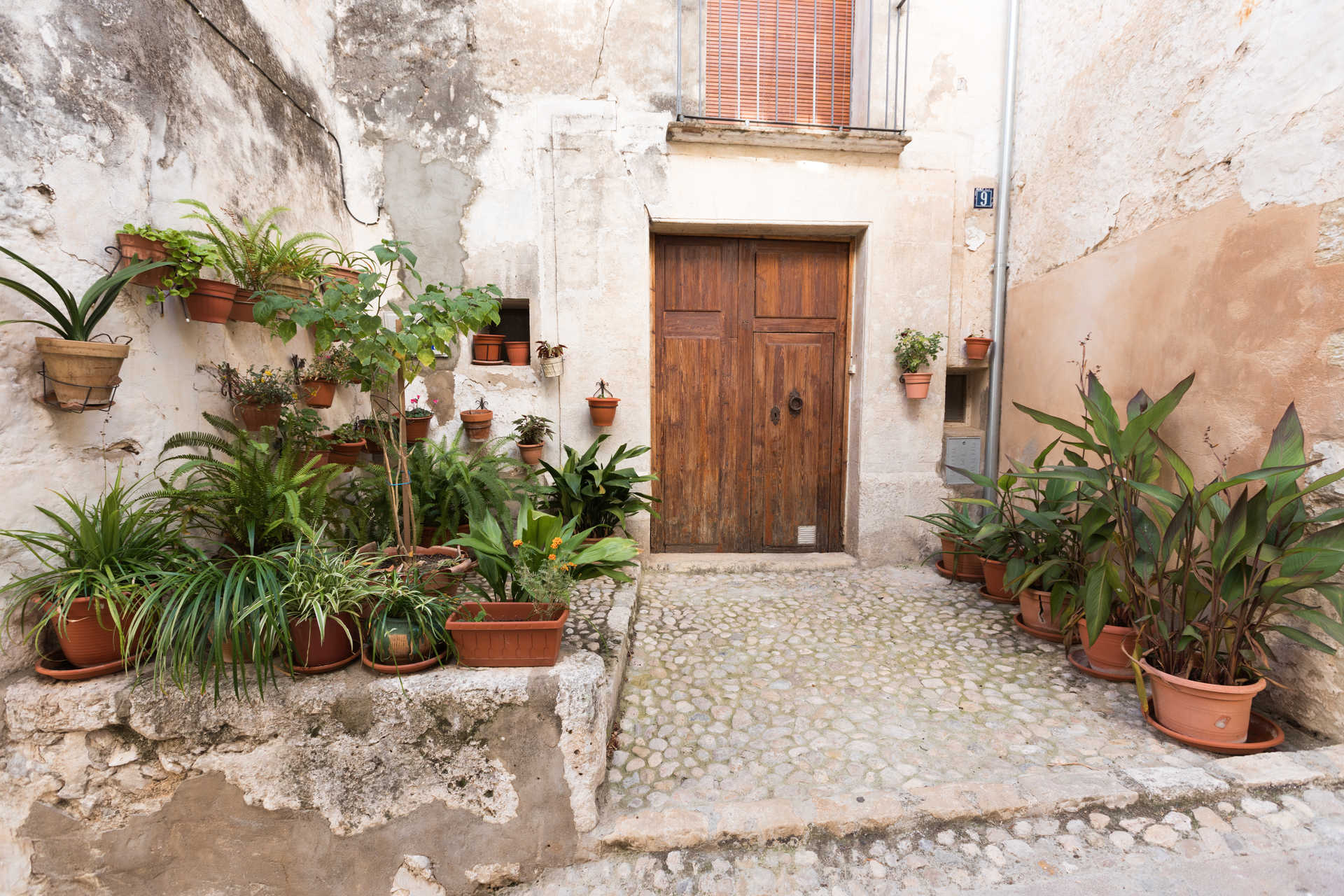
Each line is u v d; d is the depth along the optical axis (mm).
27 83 1586
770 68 3791
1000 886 1491
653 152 3561
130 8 1873
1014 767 1882
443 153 3510
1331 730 1952
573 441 3695
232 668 1575
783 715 2203
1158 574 2076
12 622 1562
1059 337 3307
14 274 1551
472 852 1628
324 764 1596
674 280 3900
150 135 1947
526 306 3750
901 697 2314
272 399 2342
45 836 1583
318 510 1926
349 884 1629
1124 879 1496
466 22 3467
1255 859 1532
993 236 3857
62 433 1658
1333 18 1904
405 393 3557
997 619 3051
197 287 2002
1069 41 3195
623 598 2947
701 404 4008
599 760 1708
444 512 2977
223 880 1626
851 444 4031
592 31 3504
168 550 1756
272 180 2684
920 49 3674
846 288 4004
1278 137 2098
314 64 3131
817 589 3498
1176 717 1989
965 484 3973
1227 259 2307
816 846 1611
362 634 1672
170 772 1585
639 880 1557
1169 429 2598
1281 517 1918
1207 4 2369
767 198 3625
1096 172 3018
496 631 1656
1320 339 1970
